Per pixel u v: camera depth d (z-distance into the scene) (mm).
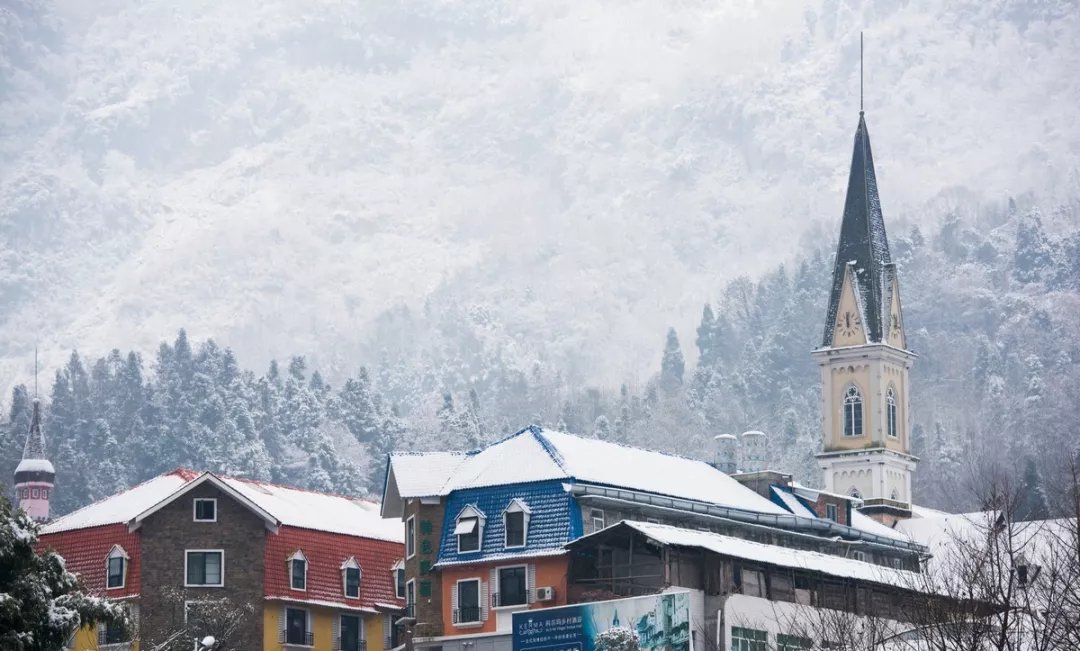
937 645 132125
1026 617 142500
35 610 138125
